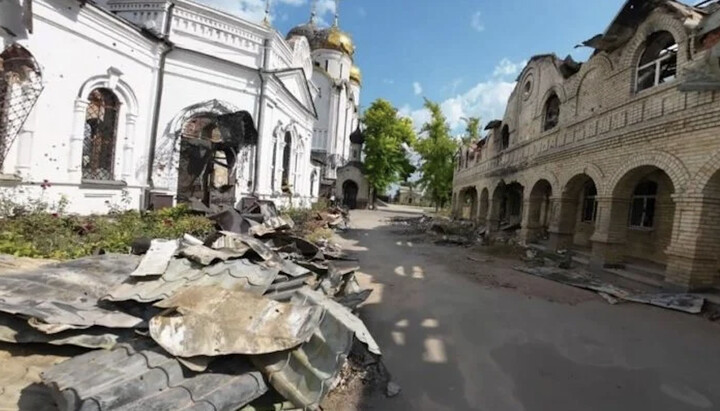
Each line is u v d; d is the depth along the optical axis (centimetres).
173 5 1215
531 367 435
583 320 605
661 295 717
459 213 2884
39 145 830
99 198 1002
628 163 886
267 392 303
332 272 584
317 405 292
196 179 1279
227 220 904
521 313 631
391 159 4075
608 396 377
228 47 1323
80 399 230
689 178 717
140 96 1123
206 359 282
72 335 306
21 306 306
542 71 1430
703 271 713
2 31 731
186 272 401
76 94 909
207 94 1259
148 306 348
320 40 4175
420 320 580
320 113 3984
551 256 1127
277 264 463
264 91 1363
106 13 958
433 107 4066
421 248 1406
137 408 233
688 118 721
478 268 1031
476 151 2395
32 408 250
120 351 292
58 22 845
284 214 1403
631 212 1092
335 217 2002
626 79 932
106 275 415
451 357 456
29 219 698
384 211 3825
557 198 1216
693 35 749
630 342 515
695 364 452
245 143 1283
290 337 309
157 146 1182
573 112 1175
